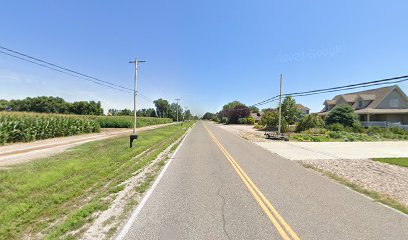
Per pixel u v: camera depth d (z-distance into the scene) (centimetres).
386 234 392
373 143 2006
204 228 406
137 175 800
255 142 2016
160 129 3866
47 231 396
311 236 381
